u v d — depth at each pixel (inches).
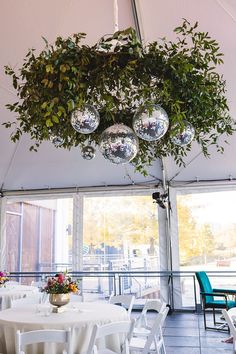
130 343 130.4
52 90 79.4
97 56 78.3
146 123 79.5
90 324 117.7
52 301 132.9
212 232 275.3
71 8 140.0
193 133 91.0
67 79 75.6
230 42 152.8
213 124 94.0
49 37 152.4
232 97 184.4
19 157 258.5
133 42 76.4
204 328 214.8
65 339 101.3
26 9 139.3
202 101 84.0
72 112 81.6
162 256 279.0
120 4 139.6
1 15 141.7
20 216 316.2
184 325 224.4
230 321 113.7
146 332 141.8
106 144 84.8
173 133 83.4
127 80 79.7
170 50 80.1
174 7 137.6
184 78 78.7
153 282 277.4
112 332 106.0
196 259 274.1
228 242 271.6
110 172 277.3
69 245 301.3
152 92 82.4
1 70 171.5
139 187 291.1
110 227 293.3
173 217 281.4
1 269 298.4
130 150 84.7
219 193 278.2
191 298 269.3
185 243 277.6
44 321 117.3
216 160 249.8
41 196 307.7
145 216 288.0
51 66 74.7
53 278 138.2
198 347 176.4
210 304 211.9
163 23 145.0
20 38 153.5
